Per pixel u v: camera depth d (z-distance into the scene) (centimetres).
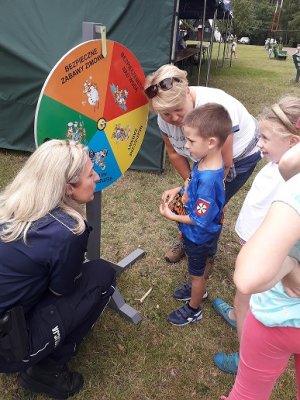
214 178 174
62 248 142
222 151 188
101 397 182
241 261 82
